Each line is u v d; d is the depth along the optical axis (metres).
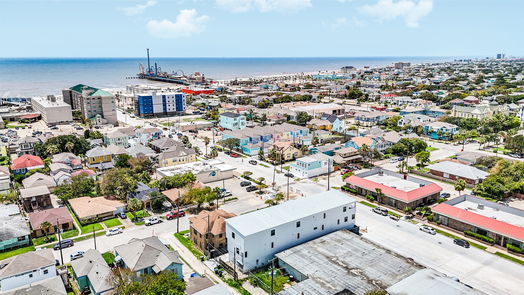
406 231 85.00
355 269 64.31
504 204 91.50
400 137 162.00
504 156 146.75
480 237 80.12
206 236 74.50
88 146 149.88
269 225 71.06
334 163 131.88
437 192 101.56
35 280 62.62
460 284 57.03
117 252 69.81
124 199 101.06
